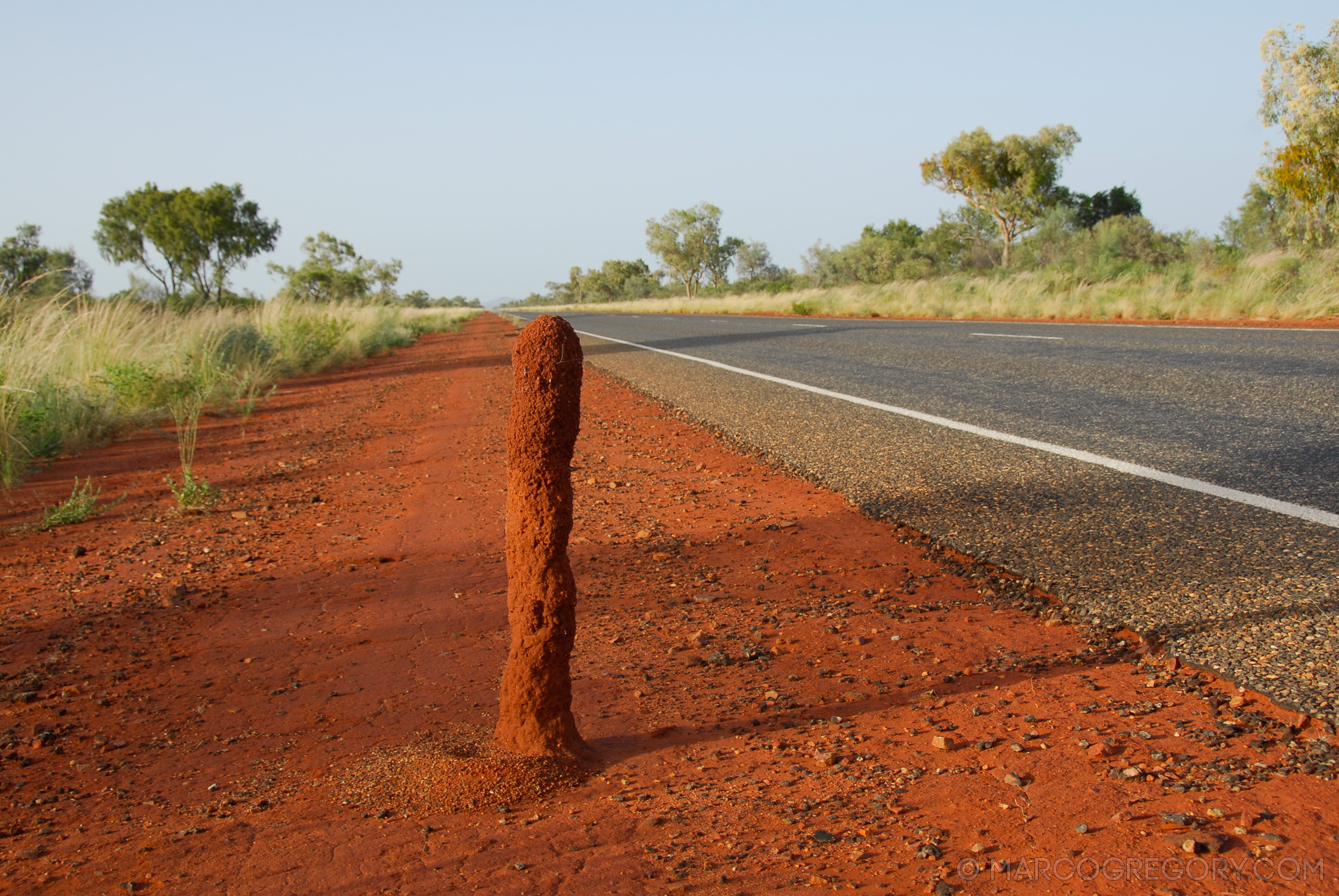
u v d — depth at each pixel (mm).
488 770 2135
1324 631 2744
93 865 1925
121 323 12195
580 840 1889
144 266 44344
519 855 1839
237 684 3053
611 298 120438
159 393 11211
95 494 6328
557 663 2227
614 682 2883
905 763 2178
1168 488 4637
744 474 6000
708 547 4391
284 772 2365
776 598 3613
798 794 2055
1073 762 2102
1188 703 2393
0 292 10406
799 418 7801
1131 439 5867
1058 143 41594
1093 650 2840
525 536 2184
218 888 1787
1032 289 23359
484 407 10312
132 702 2945
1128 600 3195
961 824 1865
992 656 2869
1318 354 9406
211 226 43438
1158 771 2027
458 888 1724
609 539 4680
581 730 2527
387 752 2381
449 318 46625
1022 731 2299
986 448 5969
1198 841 1712
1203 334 12578
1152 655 2758
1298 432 5723
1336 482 4496
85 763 2506
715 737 2430
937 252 44906
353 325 22234
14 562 4867
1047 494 4723
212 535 5262
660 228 86250
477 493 5945
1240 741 2145
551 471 2150
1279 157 16953
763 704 2643
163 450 8695
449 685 2908
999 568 3719
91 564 4742
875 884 1666
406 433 8930
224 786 2309
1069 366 9836
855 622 3279
